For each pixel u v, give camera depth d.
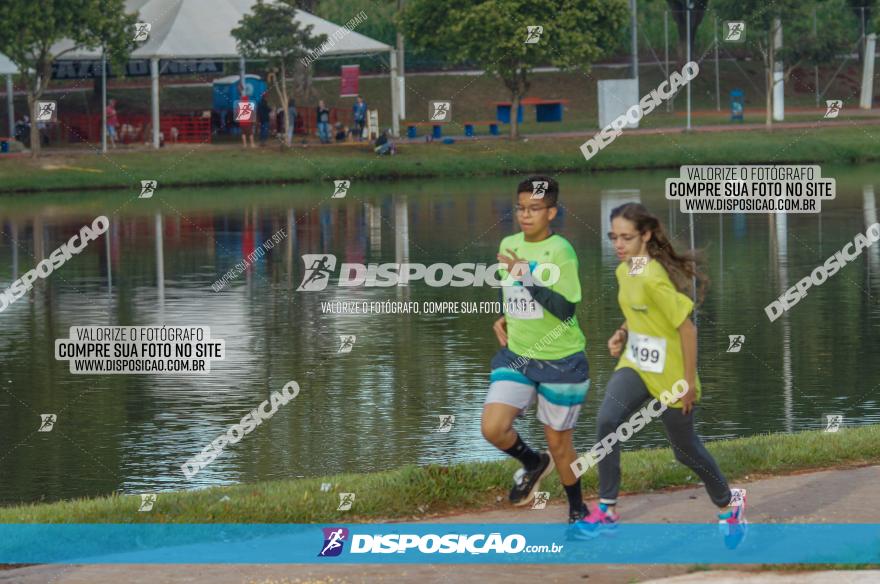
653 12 69.38
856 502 7.79
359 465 10.72
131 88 59.91
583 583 6.41
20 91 57.44
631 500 8.05
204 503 7.85
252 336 17.23
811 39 54.16
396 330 17.58
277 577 6.59
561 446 7.35
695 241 26.94
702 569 6.59
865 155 46.25
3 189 42.22
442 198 38.12
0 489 10.31
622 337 7.44
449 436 11.66
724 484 7.16
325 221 32.56
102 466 10.98
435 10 49.94
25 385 14.51
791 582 6.32
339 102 58.88
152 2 50.00
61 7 45.12
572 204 34.47
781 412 12.47
